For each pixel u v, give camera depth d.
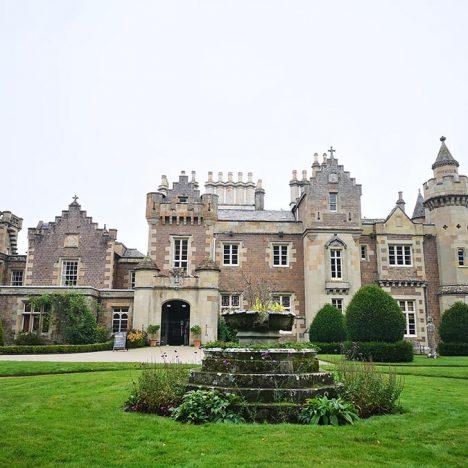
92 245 38.97
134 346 29.88
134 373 17.12
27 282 38.41
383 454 7.65
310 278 36.91
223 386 10.61
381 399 10.73
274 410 9.79
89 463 7.11
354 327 25.23
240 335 12.70
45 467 6.92
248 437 8.45
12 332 32.56
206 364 11.46
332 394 10.65
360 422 9.66
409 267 39.22
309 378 10.70
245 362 10.91
